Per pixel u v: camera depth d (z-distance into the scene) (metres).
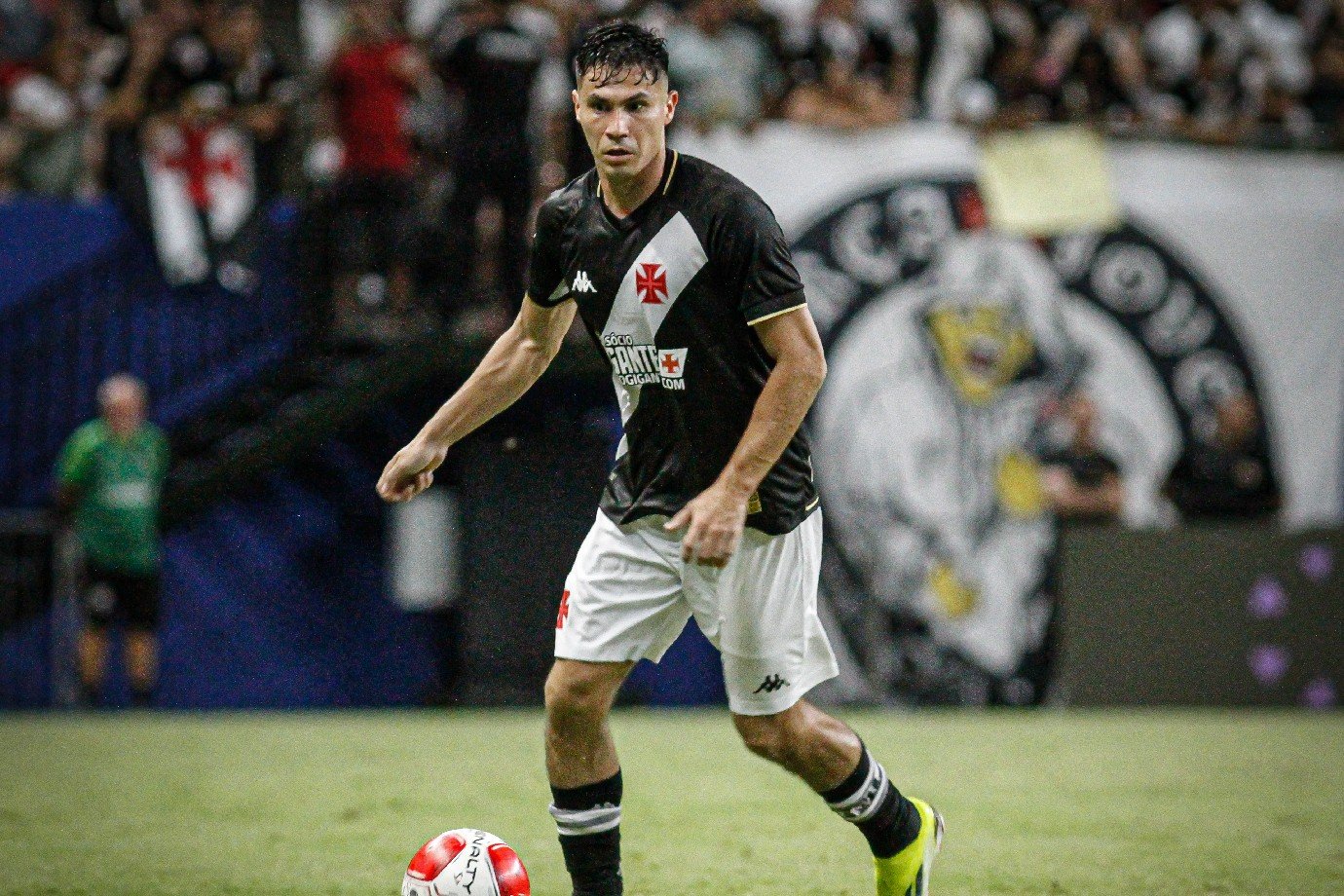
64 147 43.25
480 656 39.78
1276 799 24.19
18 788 25.30
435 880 14.05
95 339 42.53
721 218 12.70
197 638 42.19
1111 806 23.33
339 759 29.11
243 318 43.22
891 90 44.59
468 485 39.88
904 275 42.69
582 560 13.80
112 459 39.28
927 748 30.95
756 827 21.22
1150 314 44.12
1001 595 42.09
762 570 13.30
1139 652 40.47
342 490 43.66
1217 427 44.34
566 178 40.66
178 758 29.34
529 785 25.42
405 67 41.34
